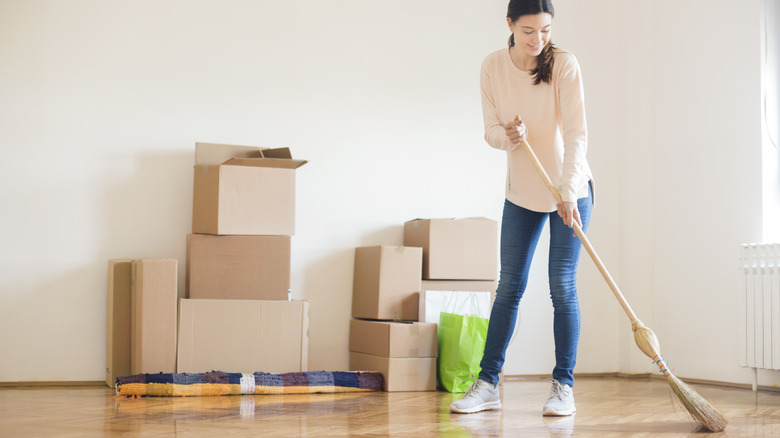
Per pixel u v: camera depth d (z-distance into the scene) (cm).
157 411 260
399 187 400
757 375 359
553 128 258
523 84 257
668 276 412
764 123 371
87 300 345
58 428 222
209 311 324
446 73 414
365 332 360
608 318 432
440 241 364
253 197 338
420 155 405
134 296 326
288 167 344
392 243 397
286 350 336
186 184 362
